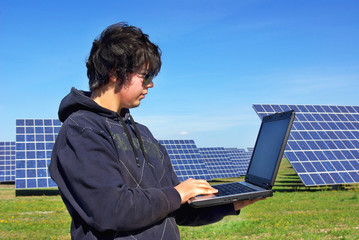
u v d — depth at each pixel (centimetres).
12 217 1290
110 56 193
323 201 1526
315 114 2544
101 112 195
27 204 1686
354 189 2097
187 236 925
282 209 1320
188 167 3566
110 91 203
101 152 179
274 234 906
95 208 166
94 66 200
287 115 249
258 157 282
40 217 1302
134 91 202
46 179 2361
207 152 4566
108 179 171
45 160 2484
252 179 273
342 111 2677
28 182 2312
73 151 178
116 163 182
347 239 823
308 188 2216
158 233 188
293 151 2191
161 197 181
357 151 2291
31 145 2558
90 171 171
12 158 3819
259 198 220
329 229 950
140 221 171
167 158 252
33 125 2723
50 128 2741
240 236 904
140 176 195
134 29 206
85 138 180
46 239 940
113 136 192
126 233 179
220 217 244
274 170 231
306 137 2316
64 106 203
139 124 243
